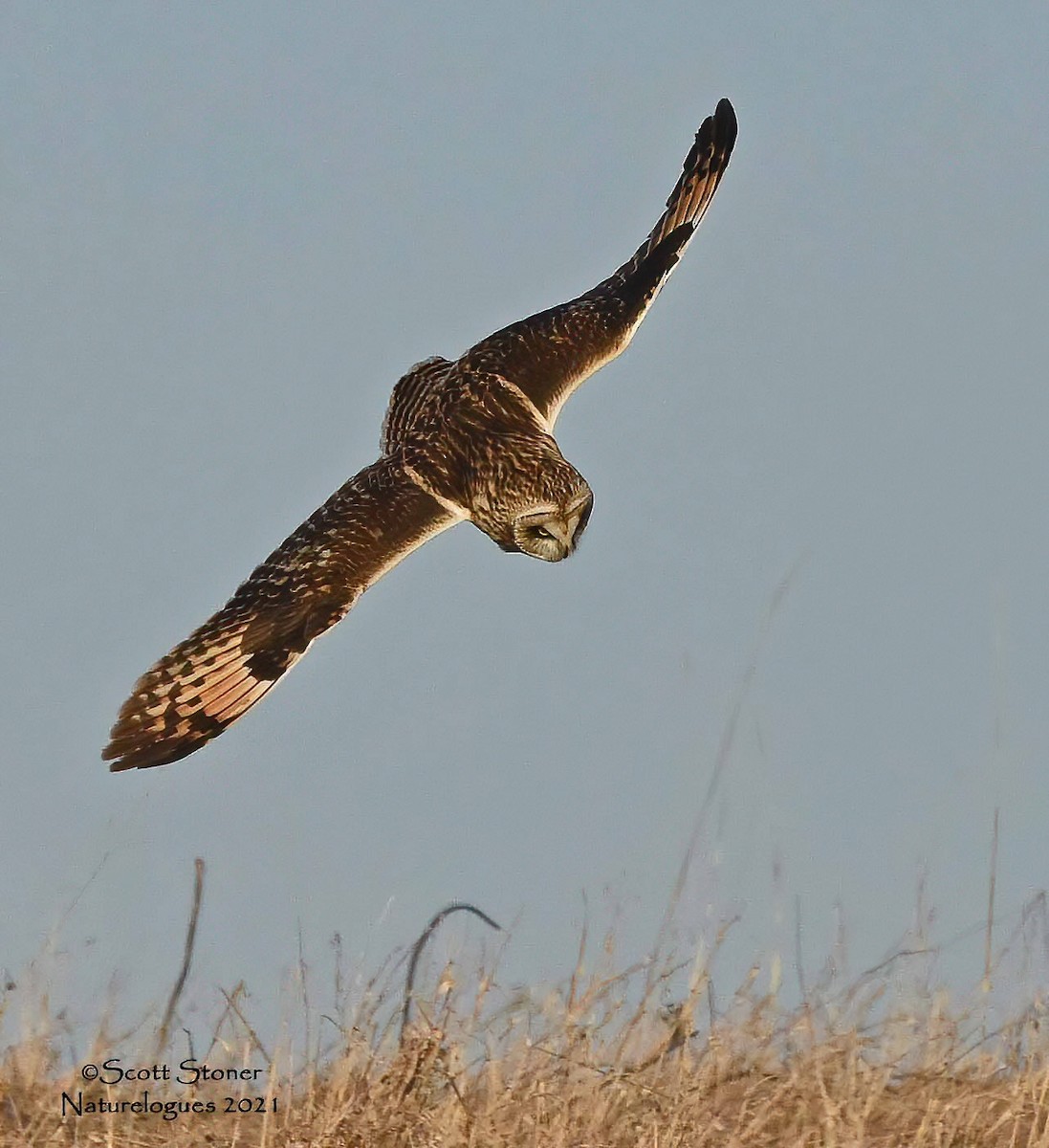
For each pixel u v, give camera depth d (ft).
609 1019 62.28
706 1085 61.41
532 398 68.69
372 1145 58.23
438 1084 60.90
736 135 75.25
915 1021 64.28
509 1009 62.39
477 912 65.05
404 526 63.82
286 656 59.88
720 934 64.34
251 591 61.82
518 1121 58.85
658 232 75.31
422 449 66.49
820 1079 59.47
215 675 60.18
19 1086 63.00
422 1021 61.77
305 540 63.05
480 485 65.57
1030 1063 63.57
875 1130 61.57
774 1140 59.62
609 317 71.77
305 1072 62.75
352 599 61.31
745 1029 63.21
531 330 70.95
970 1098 60.85
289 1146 58.39
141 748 59.26
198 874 66.64
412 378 71.20
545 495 65.31
